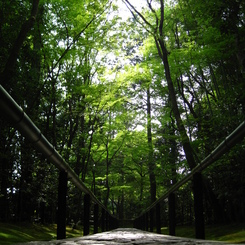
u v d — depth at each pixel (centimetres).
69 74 1154
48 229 1206
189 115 1470
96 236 366
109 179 1941
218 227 1020
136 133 1992
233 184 896
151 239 299
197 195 359
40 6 1023
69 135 1620
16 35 913
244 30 695
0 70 880
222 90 1295
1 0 829
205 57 1023
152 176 2180
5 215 1006
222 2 628
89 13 1118
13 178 1035
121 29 1173
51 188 1176
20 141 1035
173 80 1395
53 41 1074
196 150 1252
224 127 922
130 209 3719
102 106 1277
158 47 1295
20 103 997
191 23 1251
